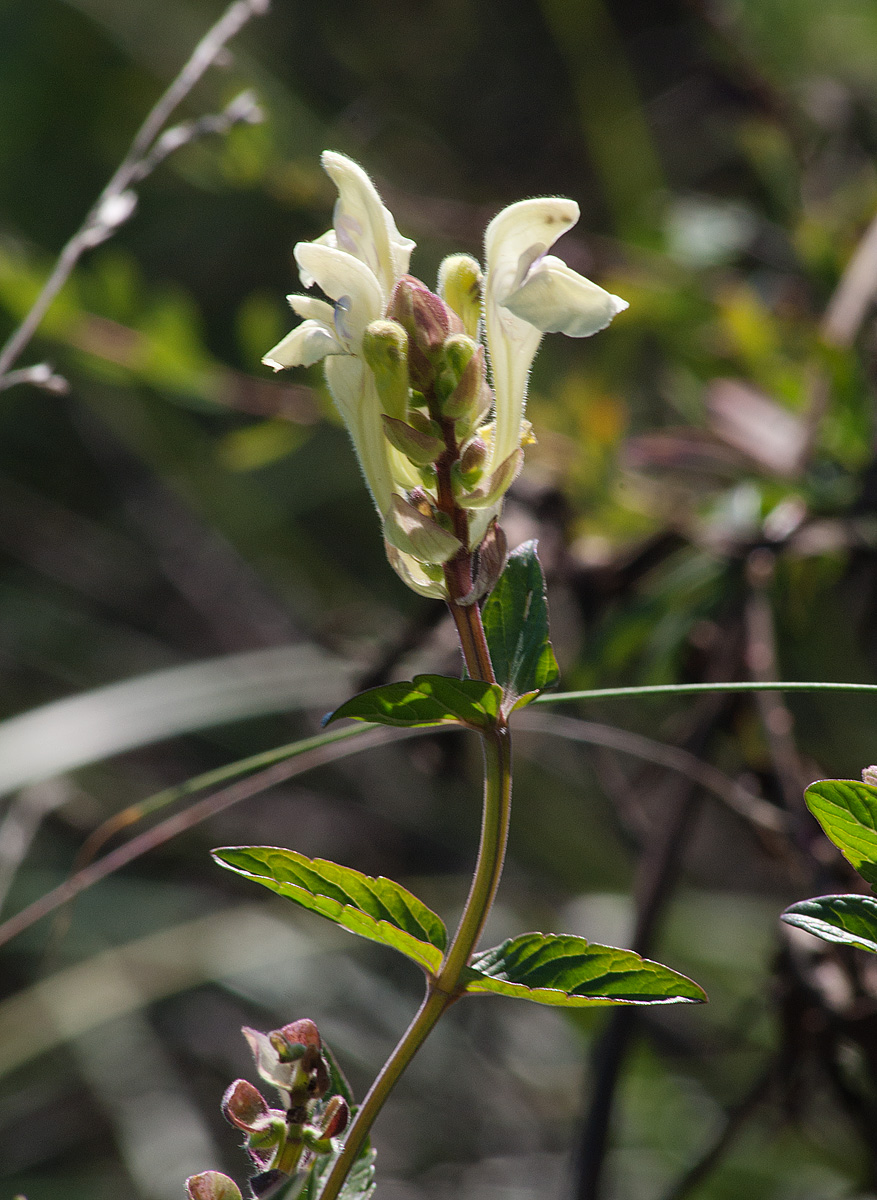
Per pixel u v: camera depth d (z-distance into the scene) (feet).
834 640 2.75
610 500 2.48
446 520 1.53
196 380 2.83
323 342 1.53
